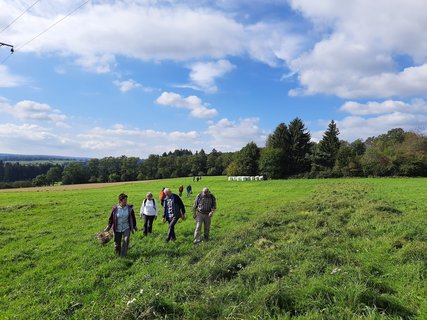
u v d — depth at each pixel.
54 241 13.04
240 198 29.22
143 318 5.50
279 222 13.97
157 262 9.64
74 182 107.94
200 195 12.17
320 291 5.71
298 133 80.56
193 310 5.68
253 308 5.53
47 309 6.83
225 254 9.31
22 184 105.50
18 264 10.09
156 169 128.12
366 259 7.90
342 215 14.80
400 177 63.44
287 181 58.84
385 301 5.45
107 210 22.91
